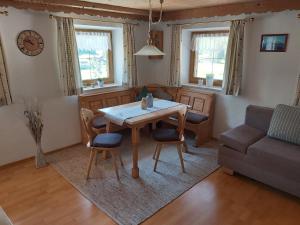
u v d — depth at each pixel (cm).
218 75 428
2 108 312
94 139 296
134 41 447
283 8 309
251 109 344
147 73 500
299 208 245
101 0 324
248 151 279
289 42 315
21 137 337
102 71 450
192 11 406
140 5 367
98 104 402
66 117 380
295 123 286
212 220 226
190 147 389
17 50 312
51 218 228
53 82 355
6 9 293
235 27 350
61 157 356
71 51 356
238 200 256
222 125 409
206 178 299
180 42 431
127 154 364
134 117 291
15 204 248
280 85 334
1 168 322
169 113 310
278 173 258
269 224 222
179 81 450
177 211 239
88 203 250
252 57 352
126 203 250
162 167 324
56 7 335
